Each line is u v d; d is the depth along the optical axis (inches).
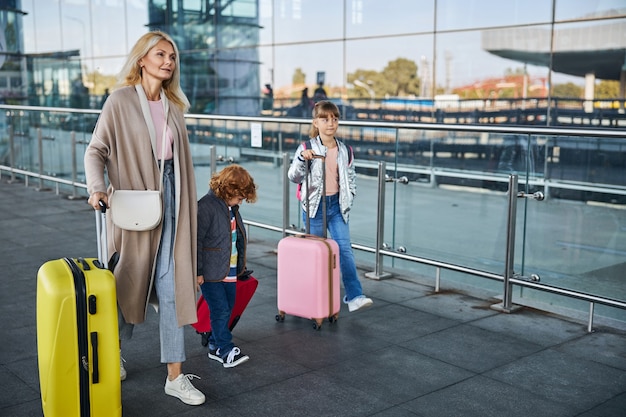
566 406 135.9
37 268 239.1
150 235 134.3
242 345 169.0
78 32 777.6
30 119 420.2
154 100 137.7
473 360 159.0
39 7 776.9
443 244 223.1
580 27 427.8
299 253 178.5
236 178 152.3
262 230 288.5
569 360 159.2
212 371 153.9
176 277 135.6
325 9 588.1
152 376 151.0
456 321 186.1
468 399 139.1
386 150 232.4
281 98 635.5
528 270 201.0
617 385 145.6
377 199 230.1
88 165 130.3
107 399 120.8
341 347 167.5
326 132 186.9
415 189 227.5
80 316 116.9
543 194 201.6
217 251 152.6
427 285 222.5
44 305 118.8
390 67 543.5
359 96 571.2
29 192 407.5
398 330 179.2
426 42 514.6
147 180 133.4
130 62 135.2
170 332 138.4
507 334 176.2
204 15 690.2
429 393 141.8
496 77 474.3
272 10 633.0
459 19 492.1
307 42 606.9
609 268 200.5
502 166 216.1
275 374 151.9
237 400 139.4
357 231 244.5
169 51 135.6
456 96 499.5
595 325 183.3
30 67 776.3
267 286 219.0
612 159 204.4
